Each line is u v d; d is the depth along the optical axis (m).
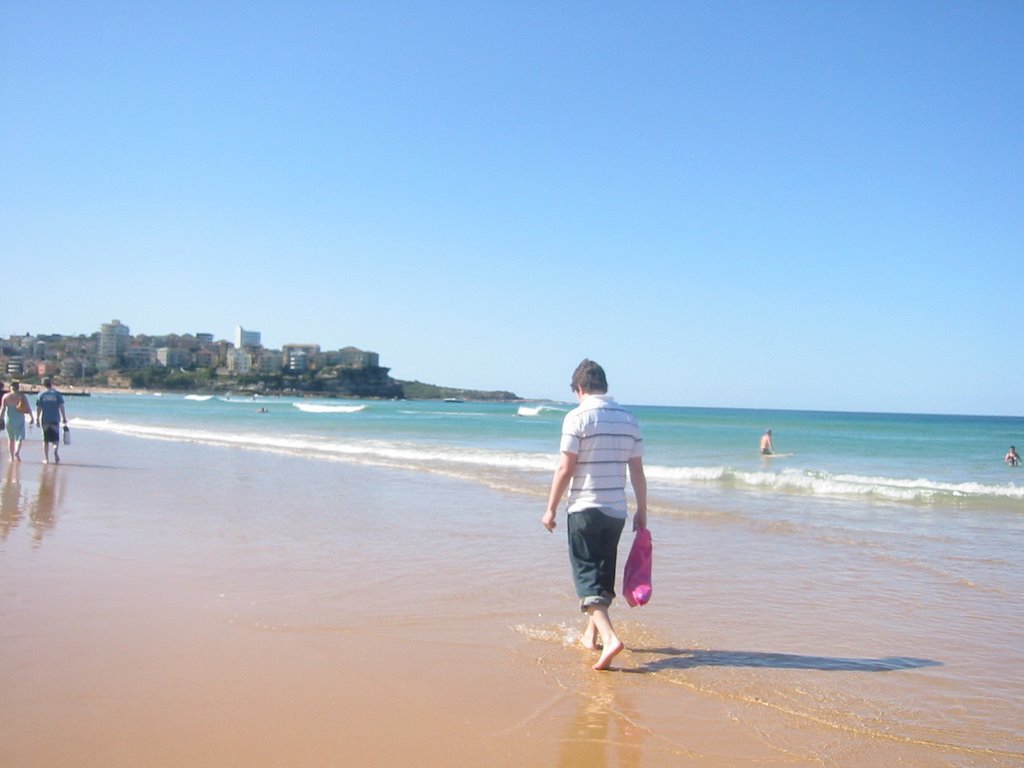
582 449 4.82
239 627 5.18
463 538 8.69
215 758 3.31
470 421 58.56
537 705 4.05
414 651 4.84
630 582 4.88
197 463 17.38
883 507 12.18
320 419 55.31
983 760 3.50
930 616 5.95
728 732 3.77
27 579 6.29
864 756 3.53
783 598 6.44
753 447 31.44
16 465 15.80
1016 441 41.84
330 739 3.55
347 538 8.55
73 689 4.01
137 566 6.87
